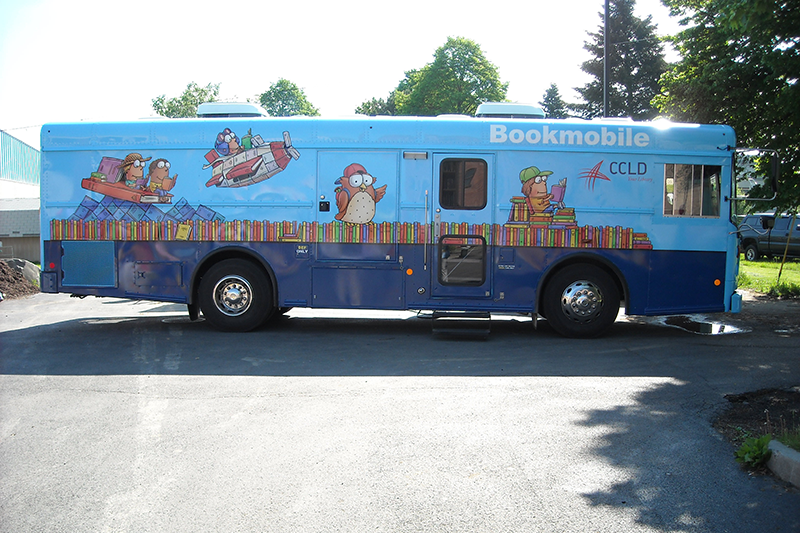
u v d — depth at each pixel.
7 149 31.08
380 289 9.06
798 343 8.73
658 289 8.95
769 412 5.52
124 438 4.86
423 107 47.38
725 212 8.98
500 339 8.98
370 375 6.84
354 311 11.80
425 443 4.76
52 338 8.88
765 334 9.48
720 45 12.14
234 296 9.27
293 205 9.10
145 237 9.31
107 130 9.35
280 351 8.05
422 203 8.97
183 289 9.31
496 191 8.92
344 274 9.09
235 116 9.57
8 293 14.08
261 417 5.38
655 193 8.92
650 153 8.92
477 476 4.15
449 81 45.88
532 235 8.92
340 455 4.52
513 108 9.31
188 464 4.35
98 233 9.38
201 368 7.12
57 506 3.73
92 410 5.55
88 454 4.54
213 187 9.21
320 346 8.39
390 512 3.64
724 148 8.96
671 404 5.78
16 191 31.45
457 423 5.23
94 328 9.75
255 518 3.58
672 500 3.81
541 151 8.91
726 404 5.79
